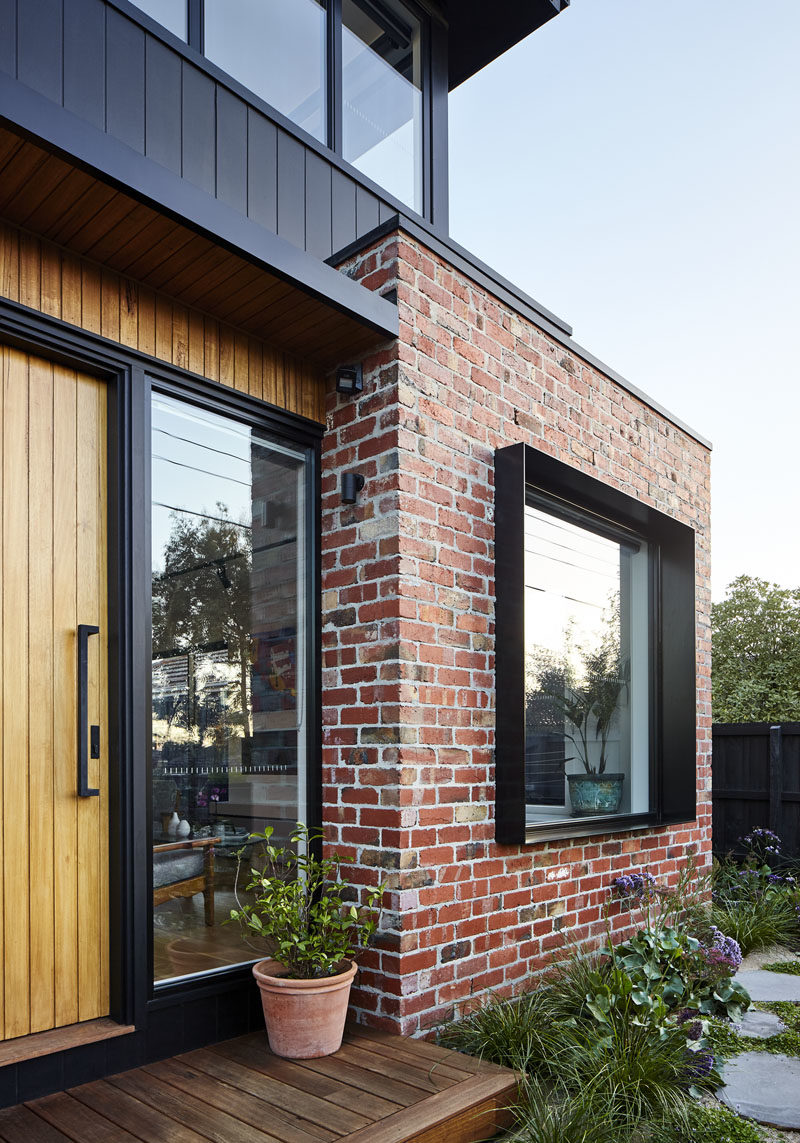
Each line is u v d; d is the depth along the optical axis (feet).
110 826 8.50
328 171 12.62
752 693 45.14
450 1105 7.27
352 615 10.33
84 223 7.94
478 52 17.07
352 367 10.42
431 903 9.70
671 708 16.11
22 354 8.25
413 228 10.50
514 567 11.04
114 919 8.36
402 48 15.37
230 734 9.70
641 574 16.24
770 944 15.70
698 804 16.56
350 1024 9.52
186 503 9.55
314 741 10.50
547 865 11.76
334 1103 7.32
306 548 10.88
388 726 9.70
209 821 9.36
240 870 9.65
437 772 10.01
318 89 13.20
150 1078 7.91
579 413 13.58
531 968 11.18
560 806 13.10
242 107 11.34
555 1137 7.18
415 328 10.43
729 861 20.53
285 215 11.81
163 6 10.84
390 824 9.53
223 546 9.89
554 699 13.25
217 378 9.75
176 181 7.79
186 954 8.95
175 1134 6.75
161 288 9.16
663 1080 8.54
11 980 7.63
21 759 7.88
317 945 8.84
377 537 10.11
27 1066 7.47
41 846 7.95
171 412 9.51
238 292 9.20
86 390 8.78
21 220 7.91
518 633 10.91
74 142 6.98
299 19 12.96
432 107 15.76
